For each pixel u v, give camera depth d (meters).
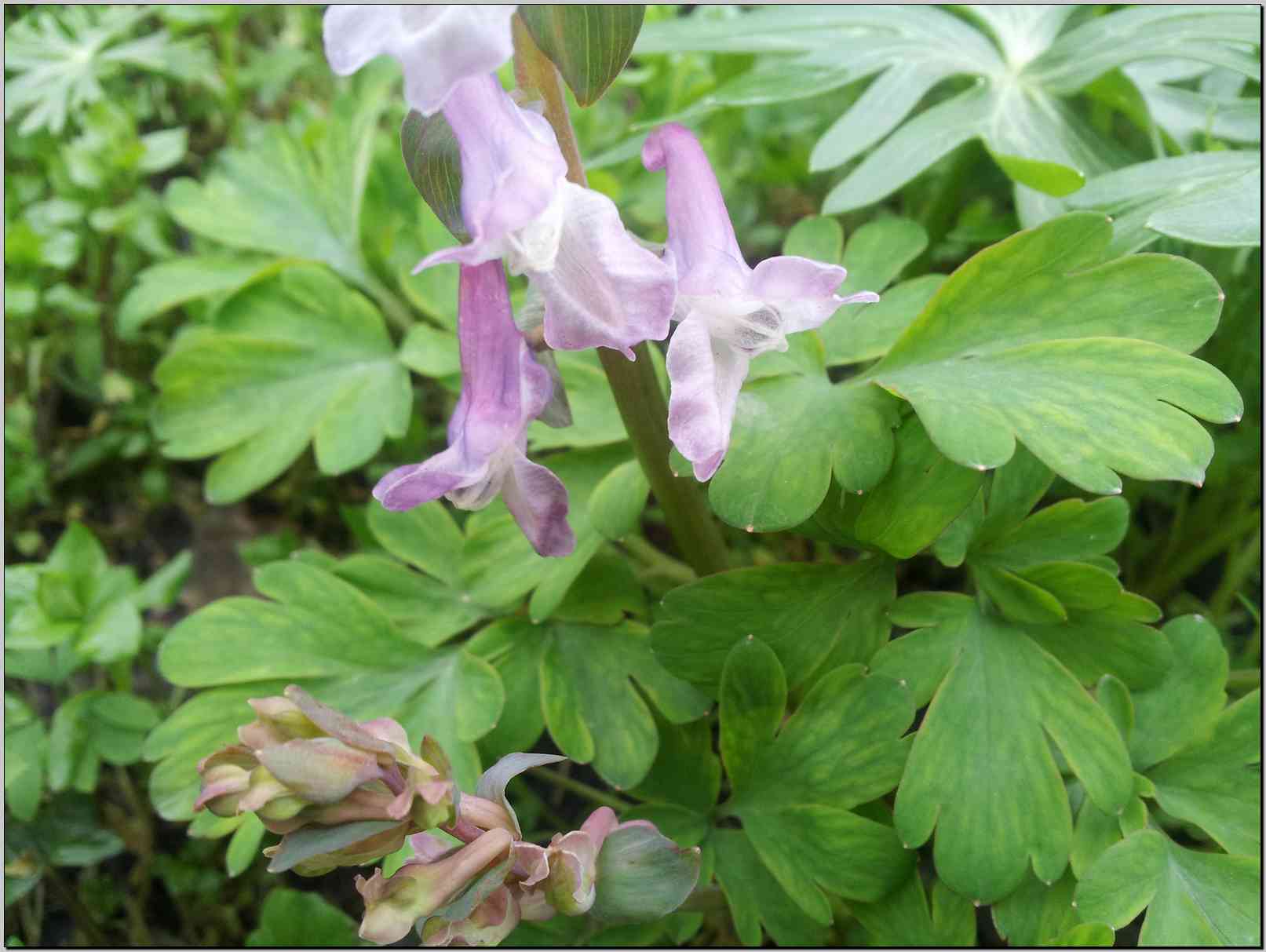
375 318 0.14
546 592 0.11
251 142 0.18
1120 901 0.09
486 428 0.07
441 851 0.08
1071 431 0.08
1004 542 0.10
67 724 0.12
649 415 0.10
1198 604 0.14
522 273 0.07
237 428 0.13
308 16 0.20
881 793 0.10
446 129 0.07
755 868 0.10
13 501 0.16
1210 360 0.13
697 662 0.10
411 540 0.12
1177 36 0.12
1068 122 0.12
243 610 0.11
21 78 0.17
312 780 0.06
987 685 0.09
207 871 0.13
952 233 0.13
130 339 0.17
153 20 0.21
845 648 0.10
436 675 0.11
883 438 0.09
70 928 0.13
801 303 0.07
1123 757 0.09
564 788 0.14
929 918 0.10
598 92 0.08
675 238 0.08
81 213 0.16
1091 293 0.09
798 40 0.13
